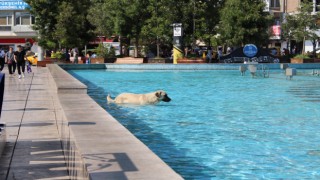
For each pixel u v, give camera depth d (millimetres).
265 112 12844
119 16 44125
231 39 42625
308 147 8336
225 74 30625
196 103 14766
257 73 31844
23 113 11203
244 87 20969
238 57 40312
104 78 26938
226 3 43688
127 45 52125
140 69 35969
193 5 42469
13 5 60750
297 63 39562
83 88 12961
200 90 19453
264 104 14656
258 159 7387
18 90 17688
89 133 6406
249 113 12641
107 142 5812
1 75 6258
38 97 15086
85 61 43156
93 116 8188
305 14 48312
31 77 25844
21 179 5523
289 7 58812
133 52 52844
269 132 9812
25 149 7156
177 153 7793
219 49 47344
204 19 42875
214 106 14047
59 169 6000
